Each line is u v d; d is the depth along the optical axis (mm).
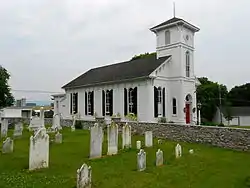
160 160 13141
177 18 33719
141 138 22125
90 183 9414
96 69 46656
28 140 20859
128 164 13000
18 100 80812
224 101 54344
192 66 33844
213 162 13844
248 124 58281
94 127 14641
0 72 41906
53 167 12062
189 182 10398
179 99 31891
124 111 34094
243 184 10219
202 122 42812
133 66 37156
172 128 21625
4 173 10992
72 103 43938
